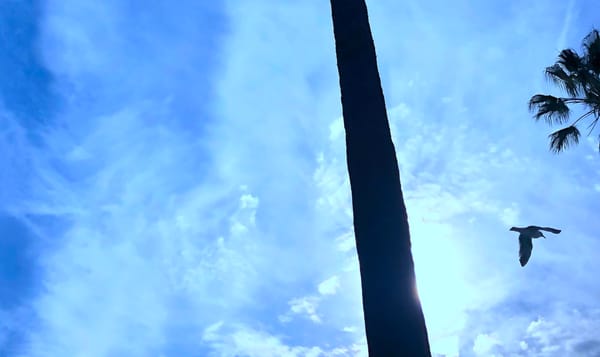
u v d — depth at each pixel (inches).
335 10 168.4
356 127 148.9
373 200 139.9
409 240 137.3
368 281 134.4
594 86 867.4
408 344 126.5
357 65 156.6
